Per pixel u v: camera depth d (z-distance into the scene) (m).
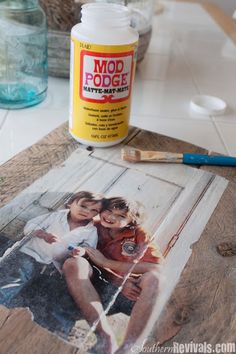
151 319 0.24
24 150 0.39
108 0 0.47
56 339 0.23
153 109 0.50
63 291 0.26
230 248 0.30
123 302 0.25
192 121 0.48
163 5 0.96
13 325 0.23
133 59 0.38
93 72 0.37
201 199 0.35
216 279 0.27
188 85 0.57
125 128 0.41
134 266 0.28
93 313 0.24
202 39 0.77
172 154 0.40
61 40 0.49
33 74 0.48
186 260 0.29
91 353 0.22
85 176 0.36
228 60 0.68
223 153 0.42
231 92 0.56
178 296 0.26
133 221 0.32
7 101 0.46
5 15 0.44
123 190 0.35
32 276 0.26
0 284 0.26
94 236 0.30
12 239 0.29
